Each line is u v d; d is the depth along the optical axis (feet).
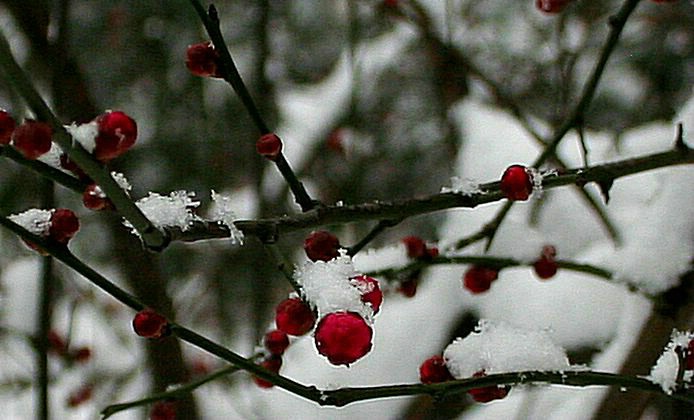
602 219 2.11
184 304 3.98
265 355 1.79
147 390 2.90
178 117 3.81
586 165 1.87
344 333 1.50
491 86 2.65
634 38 3.47
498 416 2.35
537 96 3.45
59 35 2.14
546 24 3.53
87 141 1.51
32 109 1.49
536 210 2.48
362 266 1.92
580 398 2.04
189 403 2.33
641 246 1.92
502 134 2.86
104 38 3.77
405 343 2.39
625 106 3.47
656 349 1.91
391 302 2.52
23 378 3.31
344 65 3.84
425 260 1.87
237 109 3.76
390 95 3.76
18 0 2.18
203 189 3.76
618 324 2.13
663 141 2.55
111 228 2.17
